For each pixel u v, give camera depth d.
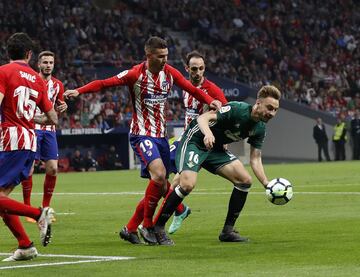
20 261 21.28
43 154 33.81
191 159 24.55
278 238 25.42
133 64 96.69
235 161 25.05
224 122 24.42
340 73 109.62
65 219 33.50
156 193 24.64
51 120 22.36
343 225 28.47
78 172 84.00
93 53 95.69
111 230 29.23
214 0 112.50
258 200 40.53
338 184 51.84
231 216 25.02
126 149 90.69
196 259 21.20
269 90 23.94
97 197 46.06
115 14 102.75
